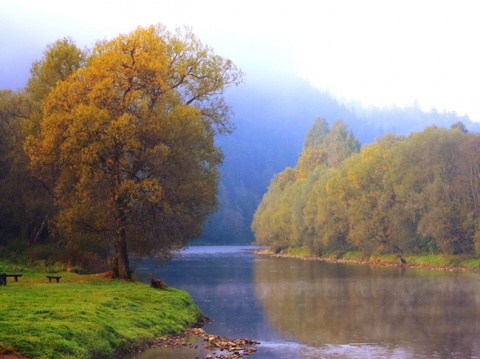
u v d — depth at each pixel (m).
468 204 92.94
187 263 105.44
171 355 26.06
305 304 46.50
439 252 97.75
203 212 49.09
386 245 106.62
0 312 25.55
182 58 49.66
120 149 44.00
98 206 44.38
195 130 45.59
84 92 45.72
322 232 123.06
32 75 60.62
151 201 42.88
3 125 64.12
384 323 37.06
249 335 33.06
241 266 96.19
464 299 49.19
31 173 59.09
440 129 97.44
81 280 44.62
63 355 20.98
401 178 99.69
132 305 33.66
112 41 46.03
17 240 60.25
